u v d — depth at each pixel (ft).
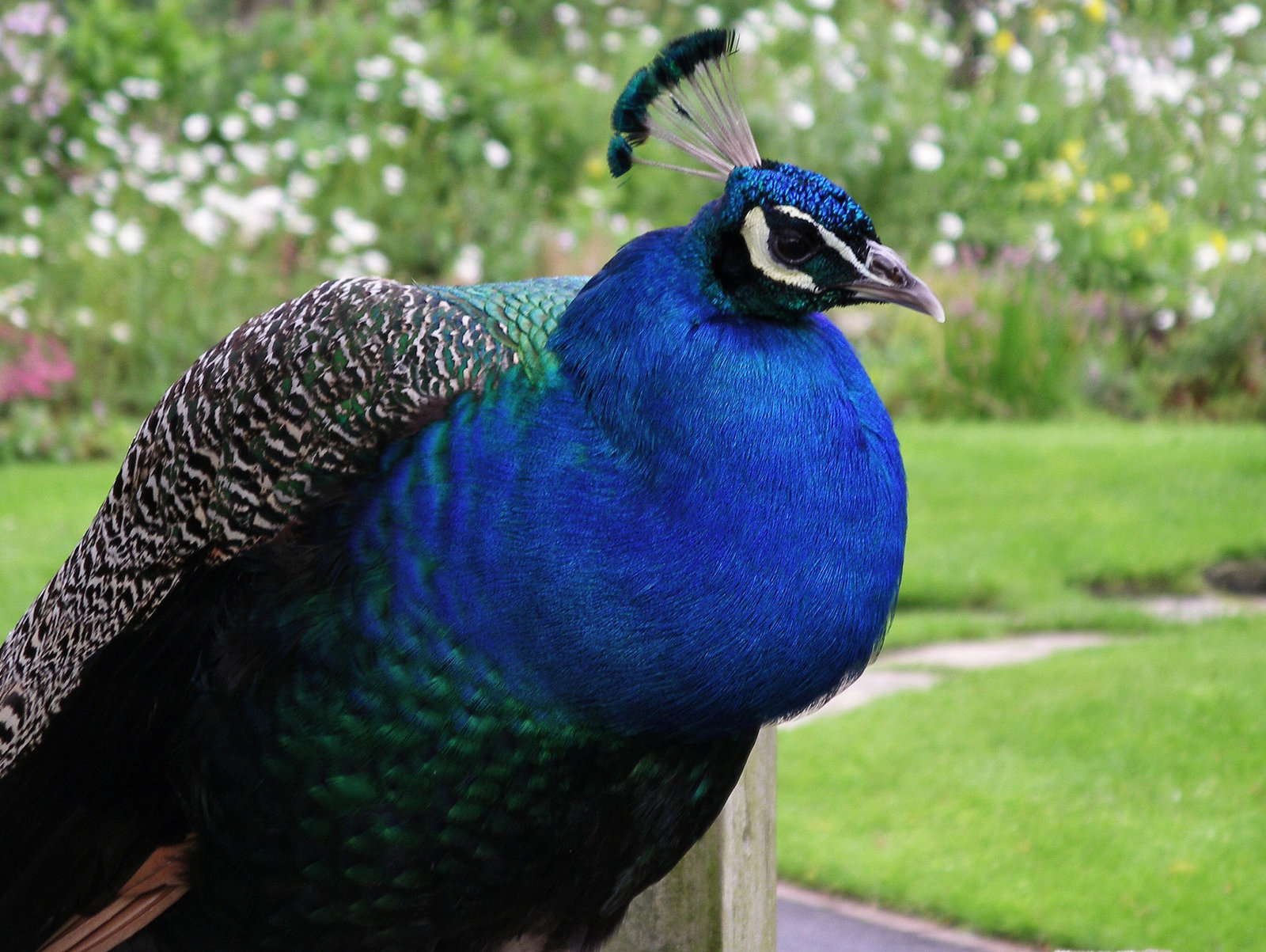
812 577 8.87
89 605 9.89
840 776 17.38
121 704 9.68
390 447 9.11
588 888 9.81
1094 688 19.61
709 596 8.77
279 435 9.30
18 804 10.02
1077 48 51.26
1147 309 39.29
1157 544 25.75
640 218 40.78
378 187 38.29
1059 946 13.98
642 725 9.05
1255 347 37.24
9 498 26.86
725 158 9.75
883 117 43.68
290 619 9.16
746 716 9.14
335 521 9.12
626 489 8.85
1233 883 14.82
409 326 9.31
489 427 9.01
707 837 11.31
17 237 35.35
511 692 8.93
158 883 9.94
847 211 9.08
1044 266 40.83
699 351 8.93
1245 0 53.31
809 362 9.12
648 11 50.70
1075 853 15.48
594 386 9.00
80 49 40.40
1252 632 21.97
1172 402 37.60
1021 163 44.06
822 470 8.92
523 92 43.09
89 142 38.75
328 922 9.59
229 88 42.42
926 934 14.37
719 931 11.35
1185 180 45.57
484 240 38.47
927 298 8.98
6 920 10.12
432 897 9.46
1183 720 18.52
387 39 43.14
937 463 31.30
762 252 9.05
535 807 9.21
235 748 9.32
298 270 35.65
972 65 53.26
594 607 8.77
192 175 38.52
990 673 20.40
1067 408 37.19
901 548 9.36
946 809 16.53
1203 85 49.19
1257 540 25.99
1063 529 26.55
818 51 46.96
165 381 32.37
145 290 32.81
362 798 9.15
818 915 14.74
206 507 9.46
